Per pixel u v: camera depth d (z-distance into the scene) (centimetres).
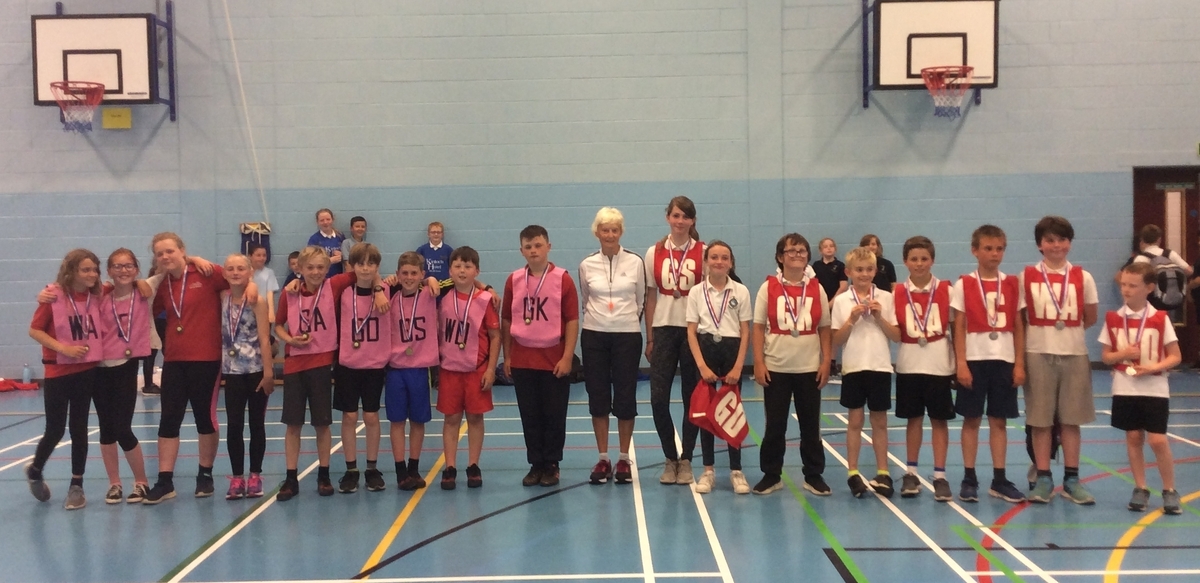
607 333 544
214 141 1023
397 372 539
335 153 1026
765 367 520
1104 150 1013
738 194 1026
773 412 517
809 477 521
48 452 512
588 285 548
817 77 1018
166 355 526
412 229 1032
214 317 529
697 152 1025
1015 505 488
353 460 540
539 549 421
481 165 1029
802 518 468
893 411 798
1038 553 407
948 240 1023
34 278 1028
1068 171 1016
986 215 1019
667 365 540
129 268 519
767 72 1019
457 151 1028
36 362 1031
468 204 1030
